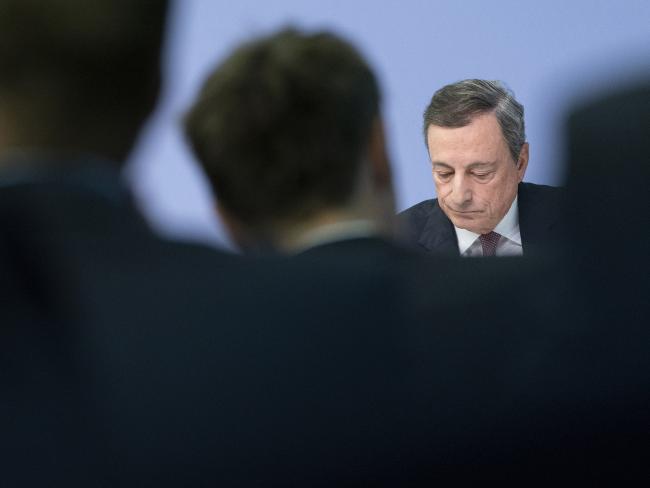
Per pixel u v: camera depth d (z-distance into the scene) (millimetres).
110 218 1883
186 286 1832
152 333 1774
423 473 1839
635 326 1943
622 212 1843
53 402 1712
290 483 1768
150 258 1856
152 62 1996
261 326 1830
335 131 2662
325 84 2705
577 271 1967
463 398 1890
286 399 1792
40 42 1869
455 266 2074
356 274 1955
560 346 1955
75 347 1741
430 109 10938
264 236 2684
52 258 1785
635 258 1881
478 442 1876
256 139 2682
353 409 1822
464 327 1952
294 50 2791
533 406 1911
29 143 1922
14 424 1694
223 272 1878
